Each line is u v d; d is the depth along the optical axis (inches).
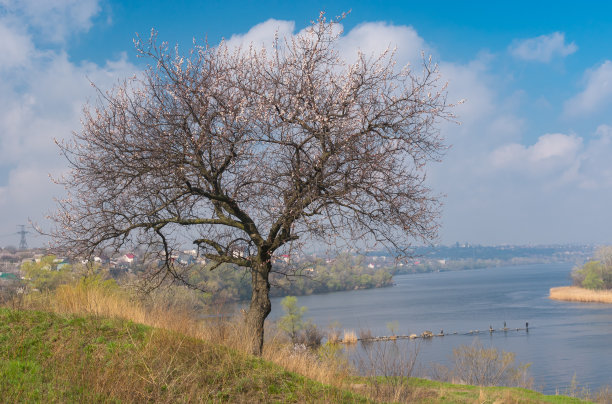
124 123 421.4
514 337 2209.6
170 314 427.8
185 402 280.4
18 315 380.8
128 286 480.4
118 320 400.2
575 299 4065.0
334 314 3221.0
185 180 405.1
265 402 304.2
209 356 347.9
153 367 311.7
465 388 598.5
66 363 304.3
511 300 4210.1
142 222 437.1
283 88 433.7
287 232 441.1
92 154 435.2
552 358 1688.0
